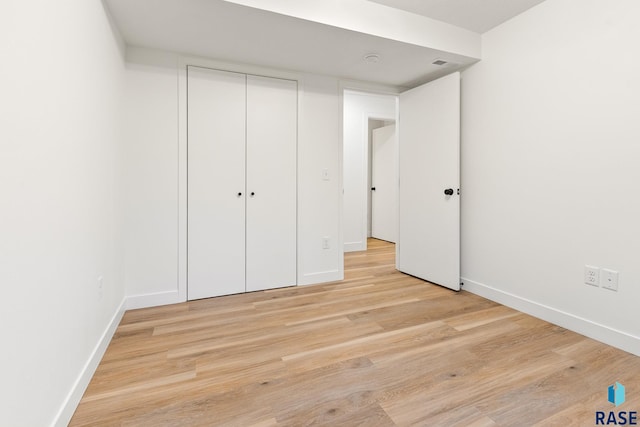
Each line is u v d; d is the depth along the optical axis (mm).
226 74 2699
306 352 1823
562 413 1318
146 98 2443
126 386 1499
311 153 3068
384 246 5141
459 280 2889
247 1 1890
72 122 1332
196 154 2621
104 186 1815
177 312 2402
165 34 2234
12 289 897
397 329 2123
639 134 1733
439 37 2477
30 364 992
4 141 858
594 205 1939
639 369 1633
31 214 1000
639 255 1746
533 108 2277
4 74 857
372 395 1438
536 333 2047
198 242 2660
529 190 2324
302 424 1262
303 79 2988
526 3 2225
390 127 5402
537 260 2285
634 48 1744
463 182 2895
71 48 1321
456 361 1722
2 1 849
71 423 1258
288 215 3000
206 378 1569
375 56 2611
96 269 1663
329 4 2105
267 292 2879
